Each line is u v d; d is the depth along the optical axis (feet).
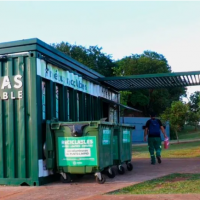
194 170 32.60
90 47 198.70
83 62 174.40
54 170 28.25
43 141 27.91
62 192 23.79
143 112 179.32
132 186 24.64
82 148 26.84
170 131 127.13
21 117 27.50
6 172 27.84
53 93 30.42
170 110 96.22
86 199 20.93
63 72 33.06
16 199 22.03
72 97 35.14
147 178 28.73
